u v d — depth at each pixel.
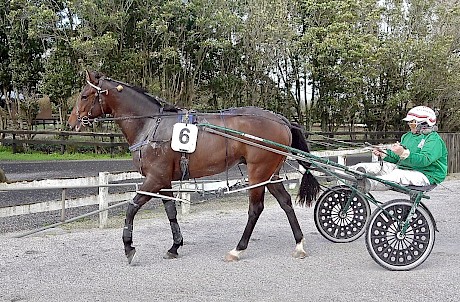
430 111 5.61
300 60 23.80
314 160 5.92
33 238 6.84
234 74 24.16
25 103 24.17
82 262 5.66
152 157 5.61
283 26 22.41
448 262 5.72
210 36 22.80
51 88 21.92
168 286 4.83
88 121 5.95
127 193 8.47
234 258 5.71
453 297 4.52
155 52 21.69
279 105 25.20
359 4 23.42
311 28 22.55
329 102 23.77
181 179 5.78
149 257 5.88
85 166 15.99
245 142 5.63
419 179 5.43
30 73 23.48
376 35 23.45
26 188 6.82
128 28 22.34
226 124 5.75
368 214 6.63
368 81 24.08
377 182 5.61
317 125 26.80
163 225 7.80
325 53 22.14
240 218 8.47
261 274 5.22
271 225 7.79
